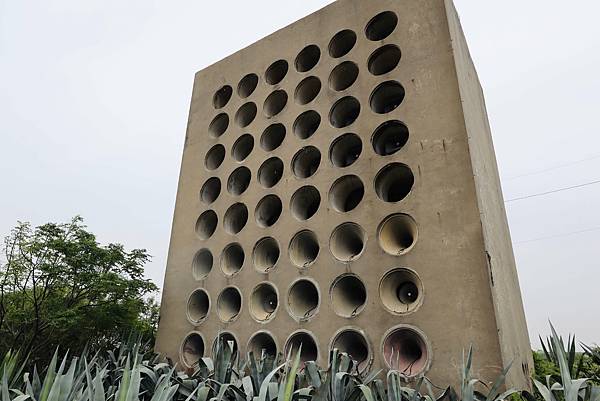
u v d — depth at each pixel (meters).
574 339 8.76
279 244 13.30
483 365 8.83
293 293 12.43
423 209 10.86
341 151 13.77
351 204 13.44
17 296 15.78
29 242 15.57
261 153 15.47
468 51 15.99
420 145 11.57
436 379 9.17
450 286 9.77
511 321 11.73
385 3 14.34
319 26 15.93
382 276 10.79
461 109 11.34
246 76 17.75
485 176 12.95
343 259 11.80
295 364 4.91
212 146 17.44
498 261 11.65
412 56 12.81
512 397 8.45
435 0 13.16
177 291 15.34
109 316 16.27
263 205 14.69
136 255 17.56
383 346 10.09
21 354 14.59
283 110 15.54
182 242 16.22
